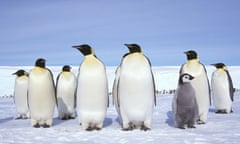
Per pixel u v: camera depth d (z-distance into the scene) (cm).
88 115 829
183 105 841
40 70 911
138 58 786
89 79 812
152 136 728
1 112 1562
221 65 1362
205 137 707
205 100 941
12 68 6850
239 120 1032
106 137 726
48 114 927
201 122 961
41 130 854
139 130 819
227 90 1317
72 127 916
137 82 776
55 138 723
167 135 740
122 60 820
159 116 1215
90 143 658
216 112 1356
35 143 662
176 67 8131
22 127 938
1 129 883
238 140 669
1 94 3994
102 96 823
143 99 785
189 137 709
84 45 843
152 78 799
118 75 900
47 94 911
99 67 823
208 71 6106
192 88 846
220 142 649
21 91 1280
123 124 830
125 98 792
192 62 945
